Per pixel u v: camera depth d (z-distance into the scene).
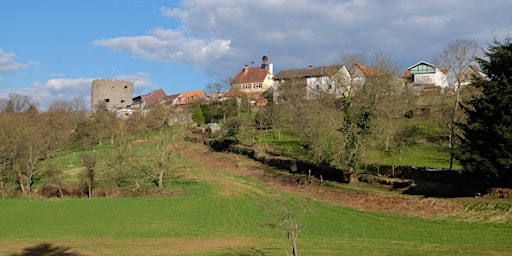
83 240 43.16
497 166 42.72
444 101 80.62
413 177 57.38
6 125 78.56
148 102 181.12
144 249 39.12
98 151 99.25
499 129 41.97
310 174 70.44
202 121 120.94
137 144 85.56
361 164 66.75
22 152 73.69
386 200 52.56
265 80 154.00
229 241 41.78
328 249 36.47
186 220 51.38
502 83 44.25
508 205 41.88
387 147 67.12
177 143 88.38
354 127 61.06
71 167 86.69
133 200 63.66
